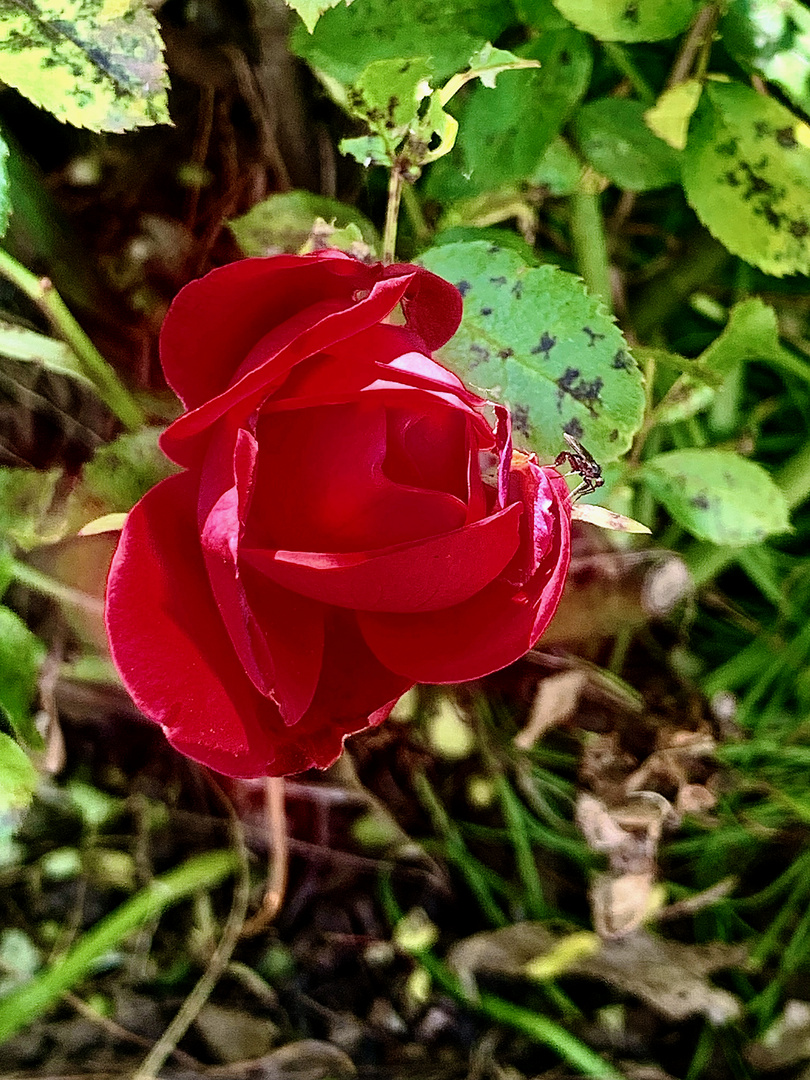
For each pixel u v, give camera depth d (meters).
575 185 0.21
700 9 0.19
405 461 0.13
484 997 0.21
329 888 0.22
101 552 0.19
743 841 0.23
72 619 0.20
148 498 0.14
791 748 0.23
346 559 0.12
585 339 0.17
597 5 0.18
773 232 0.19
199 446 0.14
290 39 0.18
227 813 0.22
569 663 0.23
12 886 0.21
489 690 0.23
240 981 0.21
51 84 0.16
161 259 0.21
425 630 0.14
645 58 0.21
